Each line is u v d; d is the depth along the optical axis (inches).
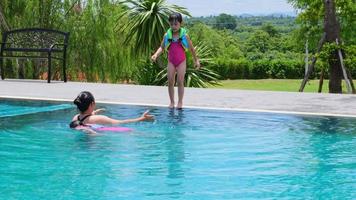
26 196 147.4
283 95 418.9
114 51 820.6
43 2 768.9
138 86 503.2
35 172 175.0
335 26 644.1
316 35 1318.9
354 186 160.2
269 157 200.5
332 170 180.9
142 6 901.2
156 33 879.7
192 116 303.4
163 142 227.3
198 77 847.1
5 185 159.2
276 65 2204.7
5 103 357.1
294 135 247.3
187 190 154.4
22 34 583.5
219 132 253.4
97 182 162.9
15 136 239.0
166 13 893.2
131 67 868.0
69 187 157.0
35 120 283.7
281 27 3073.3
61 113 311.0
